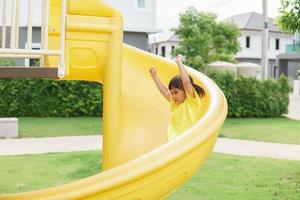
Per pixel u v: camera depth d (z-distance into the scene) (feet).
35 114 58.90
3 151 35.55
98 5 17.61
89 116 60.54
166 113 19.88
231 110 63.82
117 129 18.43
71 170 29.19
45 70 13.12
